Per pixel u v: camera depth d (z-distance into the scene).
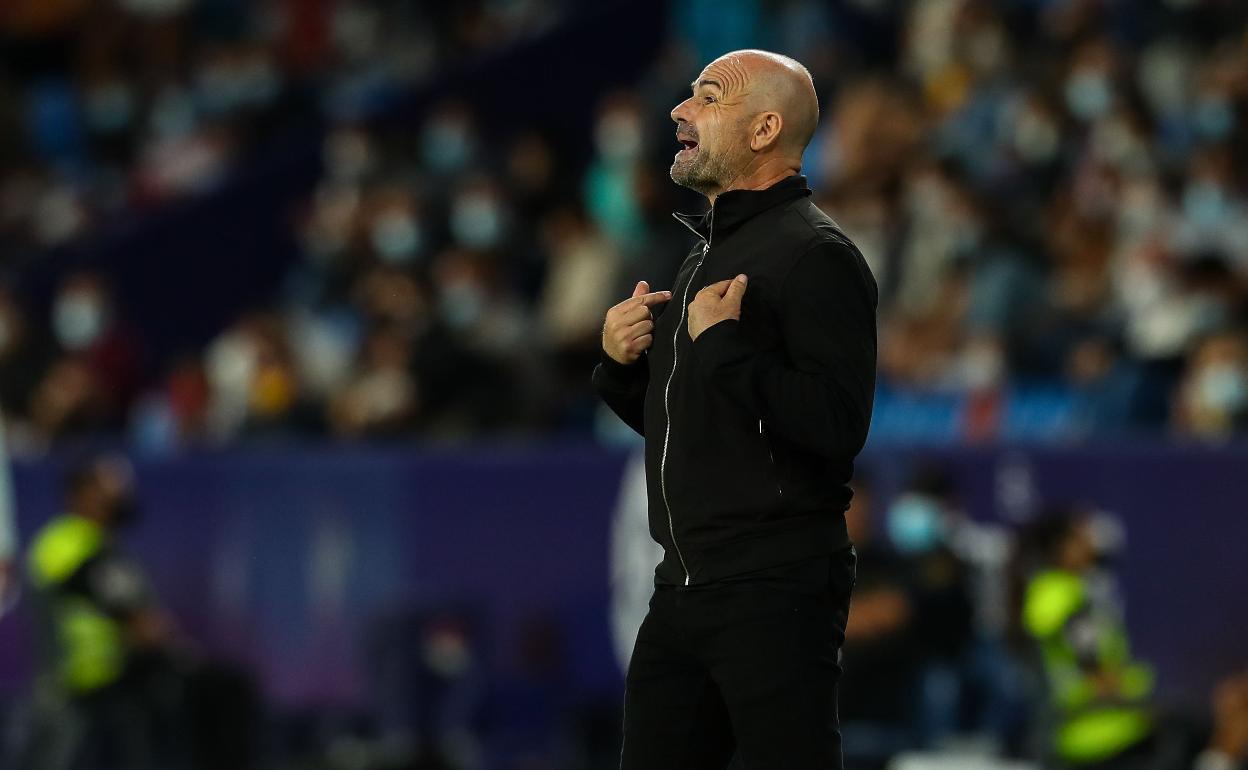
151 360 51.91
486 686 33.88
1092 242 38.66
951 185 39.41
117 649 32.06
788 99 14.57
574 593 33.69
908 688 30.06
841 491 14.45
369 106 55.94
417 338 40.28
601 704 33.50
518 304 45.56
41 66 63.34
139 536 35.38
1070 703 27.08
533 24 58.66
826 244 14.12
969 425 35.16
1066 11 45.38
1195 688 30.38
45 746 32.34
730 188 14.75
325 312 46.50
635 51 56.06
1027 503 31.11
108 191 58.00
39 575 32.47
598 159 52.19
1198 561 30.39
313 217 51.97
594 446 33.81
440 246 47.19
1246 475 30.22
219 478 35.12
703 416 14.22
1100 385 34.69
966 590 30.27
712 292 14.05
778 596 14.07
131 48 60.81
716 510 14.19
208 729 33.22
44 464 35.41
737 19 50.34
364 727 34.25
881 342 38.75
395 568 34.31
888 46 51.12
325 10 59.53
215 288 52.81
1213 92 41.69
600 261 43.22
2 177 58.78
